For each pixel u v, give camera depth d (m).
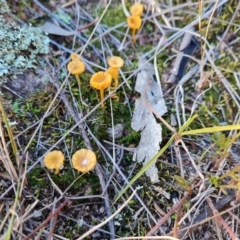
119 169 0.23
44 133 0.25
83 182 0.23
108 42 0.30
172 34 0.30
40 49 0.28
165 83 0.28
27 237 0.19
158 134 0.24
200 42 0.29
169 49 0.30
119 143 0.25
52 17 0.30
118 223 0.22
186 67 0.29
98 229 0.22
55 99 0.25
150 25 0.31
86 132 0.25
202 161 0.24
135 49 0.30
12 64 0.26
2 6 0.28
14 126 0.24
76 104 0.26
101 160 0.24
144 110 0.26
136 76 0.28
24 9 0.30
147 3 0.31
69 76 0.27
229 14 0.30
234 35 0.29
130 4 0.31
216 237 0.22
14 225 0.20
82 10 0.31
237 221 0.22
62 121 0.25
